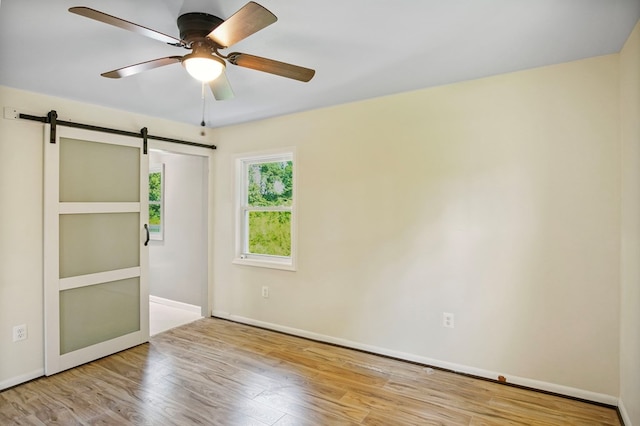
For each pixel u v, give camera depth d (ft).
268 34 6.53
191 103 10.72
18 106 9.11
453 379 9.12
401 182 10.24
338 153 11.30
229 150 13.96
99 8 5.52
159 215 16.57
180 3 5.40
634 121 6.68
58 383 9.02
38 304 9.39
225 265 14.15
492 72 8.64
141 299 11.69
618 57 7.61
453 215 9.50
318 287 11.79
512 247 8.77
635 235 6.64
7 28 6.15
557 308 8.30
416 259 10.03
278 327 12.73
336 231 11.39
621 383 7.53
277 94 10.10
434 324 9.78
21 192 9.12
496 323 8.97
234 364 10.09
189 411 7.75
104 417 7.52
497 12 5.84
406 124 10.14
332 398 8.27
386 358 10.43
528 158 8.55
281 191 13.19
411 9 5.71
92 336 10.47
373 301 10.74
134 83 8.91
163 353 10.90
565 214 8.20
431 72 8.57
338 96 10.37
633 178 6.77
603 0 5.52
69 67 7.87
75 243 10.11
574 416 7.47
